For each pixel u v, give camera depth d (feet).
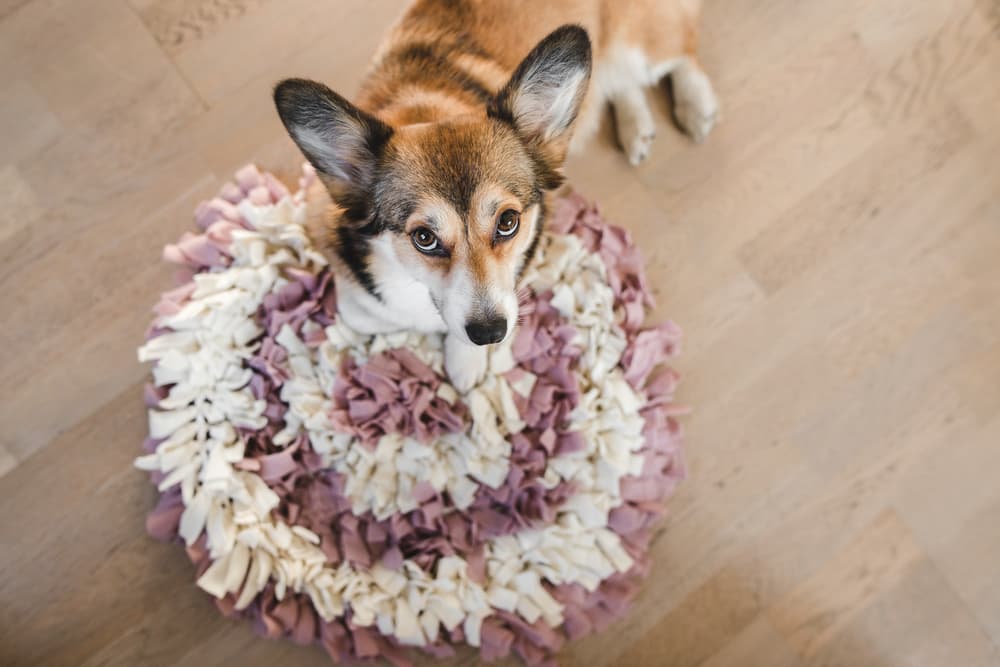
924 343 8.58
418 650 7.47
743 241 8.55
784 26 8.91
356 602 7.14
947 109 8.92
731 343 8.40
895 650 8.05
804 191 8.69
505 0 6.71
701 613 7.89
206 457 7.19
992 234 8.79
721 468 8.21
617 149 8.59
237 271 7.33
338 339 7.34
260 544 7.02
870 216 8.71
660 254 8.45
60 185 7.87
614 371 7.94
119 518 7.41
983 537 8.31
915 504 8.33
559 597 7.53
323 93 4.86
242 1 8.29
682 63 8.36
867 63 8.92
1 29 8.02
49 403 7.52
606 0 7.35
